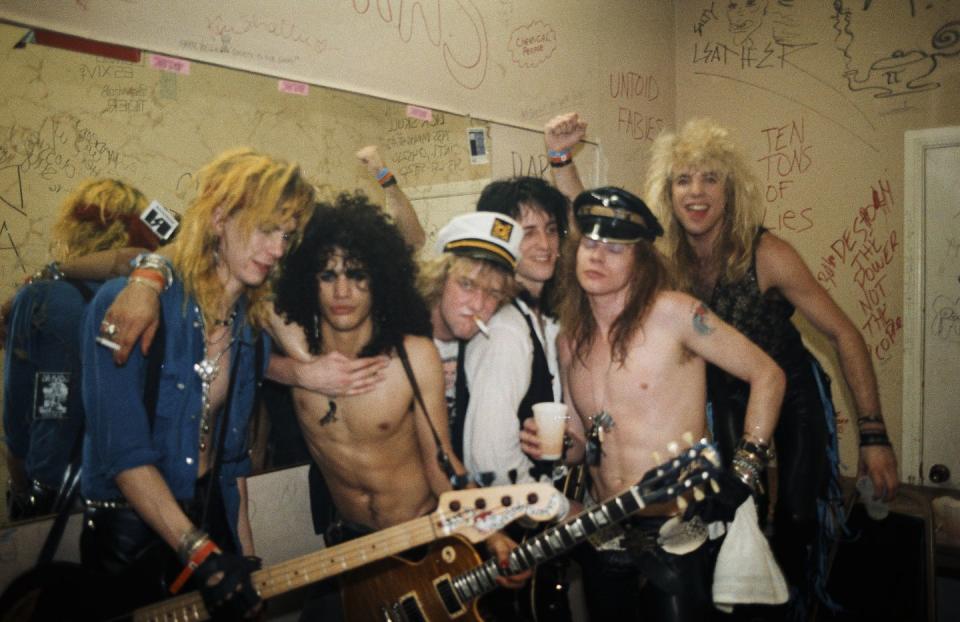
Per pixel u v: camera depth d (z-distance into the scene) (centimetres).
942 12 279
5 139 150
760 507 285
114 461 167
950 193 283
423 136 223
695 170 276
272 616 198
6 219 150
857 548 280
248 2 184
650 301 255
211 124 178
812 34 306
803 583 280
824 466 278
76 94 158
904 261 292
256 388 191
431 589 200
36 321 155
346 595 209
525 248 246
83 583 164
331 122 201
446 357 227
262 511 194
